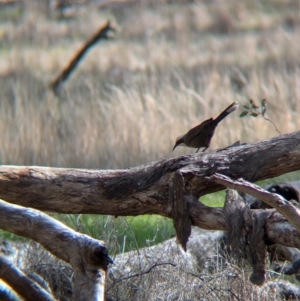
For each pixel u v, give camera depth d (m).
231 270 12.05
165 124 25.77
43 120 27.94
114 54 48.69
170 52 48.97
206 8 63.81
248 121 25.48
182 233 11.26
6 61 48.75
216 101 28.75
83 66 44.66
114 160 23.81
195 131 14.09
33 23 62.72
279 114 25.95
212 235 14.54
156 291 12.11
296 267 11.95
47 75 42.78
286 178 21.09
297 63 37.81
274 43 47.75
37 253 12.86
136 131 25.03
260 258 10.36
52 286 12.36
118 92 29.86
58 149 24.70
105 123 26.86
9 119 28.00
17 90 34.06
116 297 11.98
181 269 12.48
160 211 11.69
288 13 60.41
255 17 61.03
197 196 11.44
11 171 12.06
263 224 10.27
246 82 31.03
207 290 11.89
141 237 15.95
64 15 66.00
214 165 11.30
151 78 34.16
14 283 9.15
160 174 11.55
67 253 9.48
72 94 35.06
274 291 12.11
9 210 9.98
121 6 69.00
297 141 11.33
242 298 11.74
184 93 29.58
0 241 14.13
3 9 68.25
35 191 12.06
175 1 70.19
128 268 12.77
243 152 11.45
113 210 12.05
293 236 9.94
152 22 61.53
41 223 9.77
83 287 9.27
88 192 11.98
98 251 9.23
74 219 14.35
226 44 49.88
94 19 63.84
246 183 10.04
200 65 40.38
